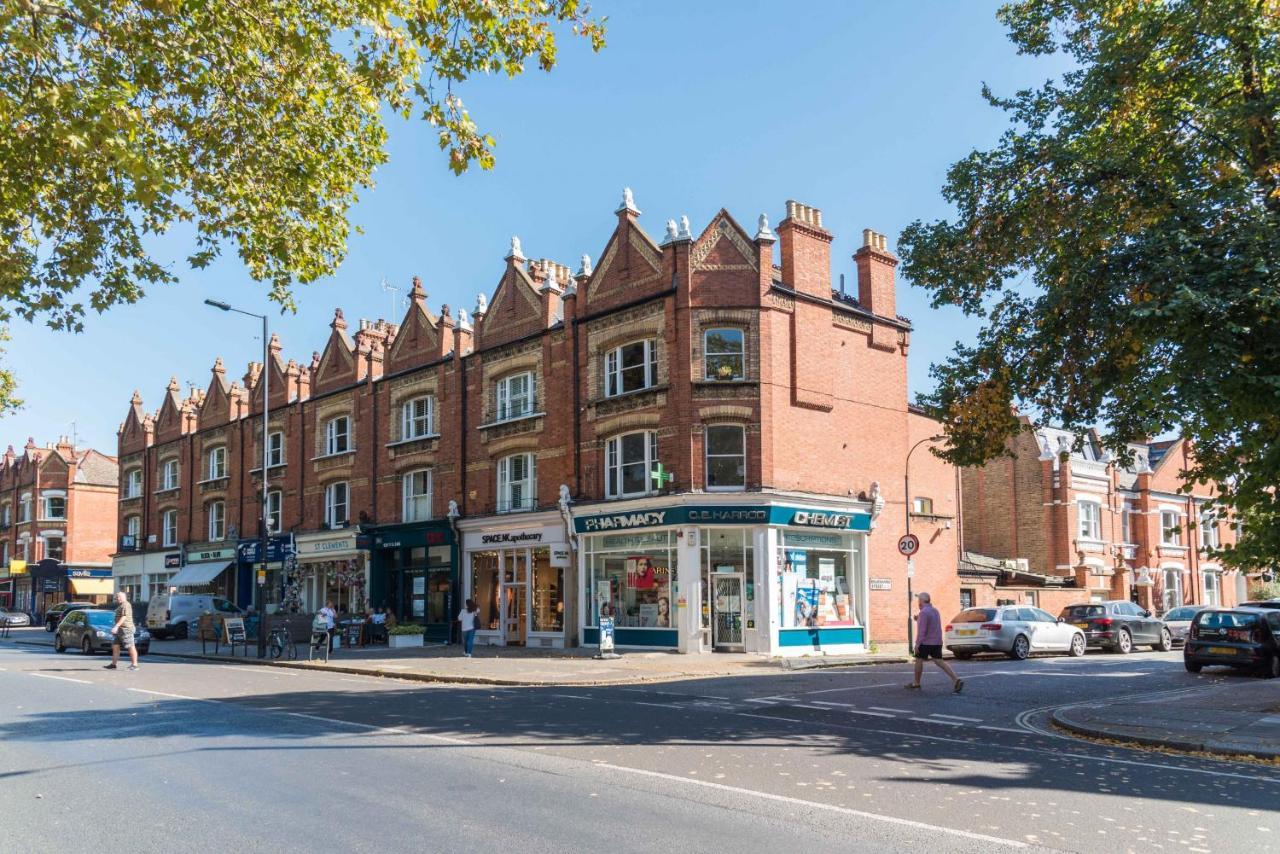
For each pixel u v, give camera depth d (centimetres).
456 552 3072
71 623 2989
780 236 2655
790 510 2461
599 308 2720
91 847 663
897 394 2889
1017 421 1570
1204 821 740
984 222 1568
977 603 3278
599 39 1133
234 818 734
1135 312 1178
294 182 1220
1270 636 2030
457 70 1099
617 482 2633
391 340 3725
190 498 4531
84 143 884
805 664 2212
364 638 3036
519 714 1337
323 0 1112
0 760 993
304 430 3838
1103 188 1464
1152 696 1608
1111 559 4006
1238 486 1404
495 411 3053
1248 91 1425
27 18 937
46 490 6175
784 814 744
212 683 1856
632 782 857
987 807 774
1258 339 1216
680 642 2419
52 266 1123
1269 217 1236
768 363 2483
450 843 658
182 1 1006
